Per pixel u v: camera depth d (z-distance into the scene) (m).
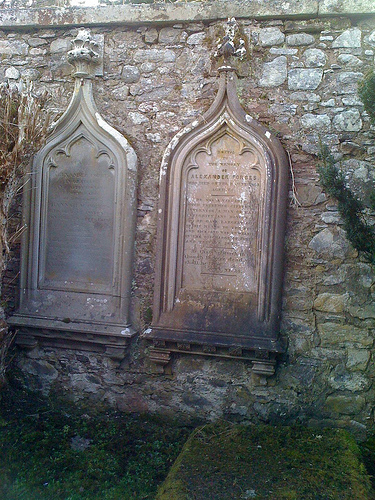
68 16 4.41
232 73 4.01
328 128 3.93
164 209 4.13
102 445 3.78
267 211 3.93
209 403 4.15
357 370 3.93
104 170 4.32
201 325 4.05
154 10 4.21
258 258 4.01
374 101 3.29
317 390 3.97
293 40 4.00
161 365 4.22
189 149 4.11
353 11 3.85
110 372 4.37
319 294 3.97
